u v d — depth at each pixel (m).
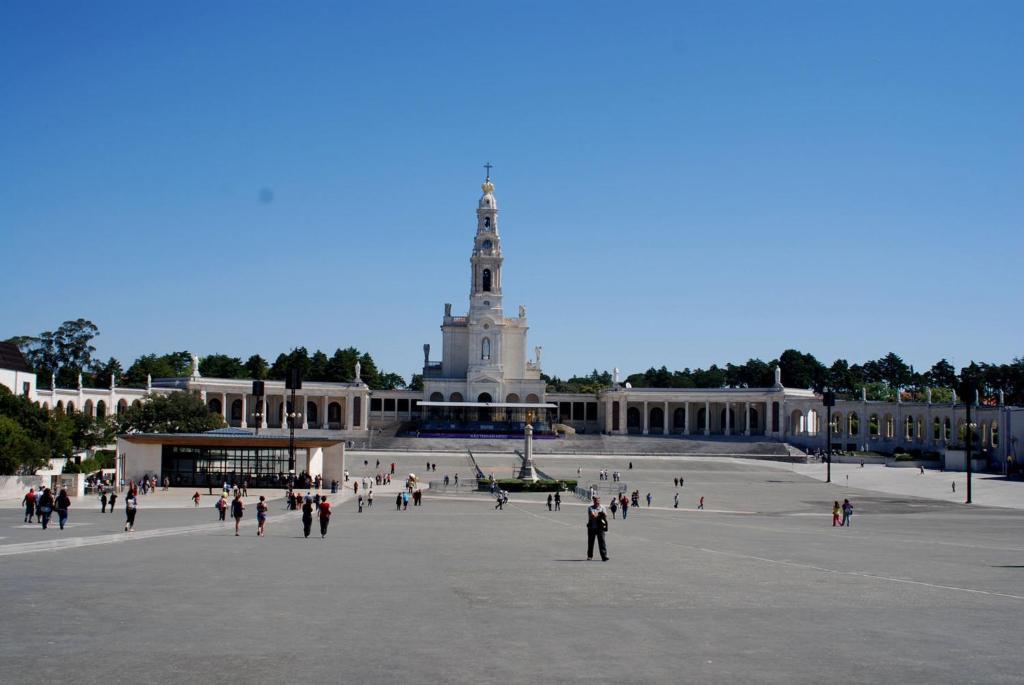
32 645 22.14
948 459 135.50
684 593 30.98
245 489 83.19
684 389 186.25
